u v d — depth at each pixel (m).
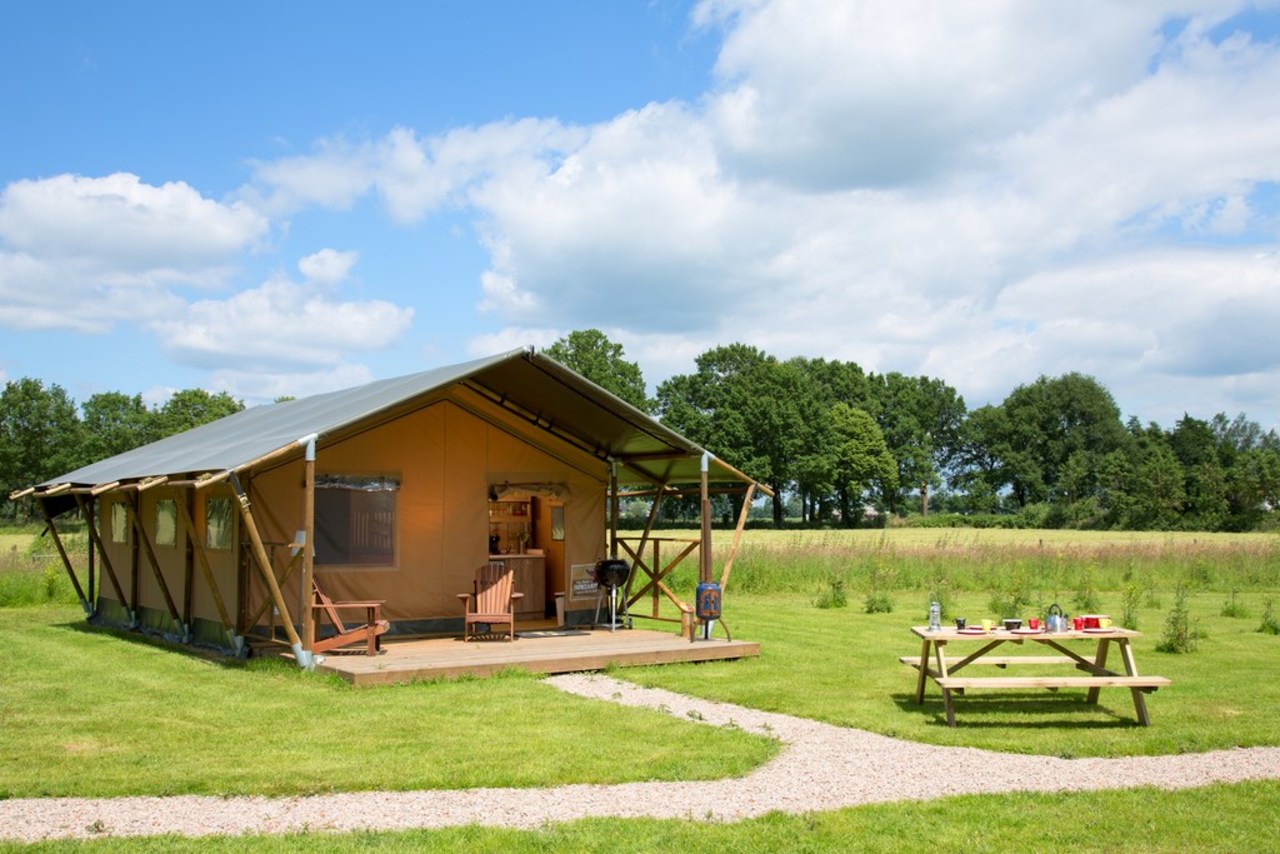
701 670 12.50
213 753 8.03
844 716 9.70
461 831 6.04
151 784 7.09
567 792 6.95
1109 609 20.39
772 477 75.31
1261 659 13.73
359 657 12.34
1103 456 88.00
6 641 15.64
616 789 7.03
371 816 6.38
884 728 9.09
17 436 71.00
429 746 8.25
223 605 13.36
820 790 7.03
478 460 15.32
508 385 14.45
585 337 70.50
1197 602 22.19
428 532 14.82
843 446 81.81
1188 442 94.19
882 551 27.58
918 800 6.79
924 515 96.12
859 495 82.62
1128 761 7.95
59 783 7.12
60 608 21.00
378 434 14.47
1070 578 26.12
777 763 7.80
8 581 21.44
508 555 16.56
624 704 10.15
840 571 25.30
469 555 15.12
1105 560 27.53
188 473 12.73
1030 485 95.69
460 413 15.20
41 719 9.38
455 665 11.52
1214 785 7.20
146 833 6.02
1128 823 6.32
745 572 24.58
